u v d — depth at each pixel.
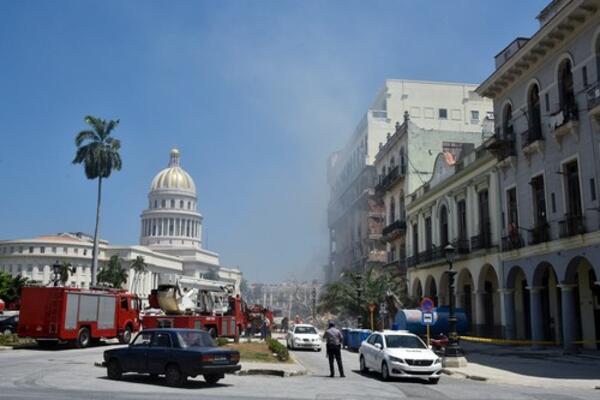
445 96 70.88
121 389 13.98
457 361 21.59
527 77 29.98
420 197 46.25
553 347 29.00
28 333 28.75
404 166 51.25
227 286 37.62
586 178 24.53
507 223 31.88
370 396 13.56
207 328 32.84
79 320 29.94
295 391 14.29
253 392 13.92
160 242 155.88
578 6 24.09
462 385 16.62
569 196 26.16
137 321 35.00
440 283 41.38
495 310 35.31
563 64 26.94
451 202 40.25
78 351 28.28
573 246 25.17
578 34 25.41
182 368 14.98
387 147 56.91
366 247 66.31
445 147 50.91
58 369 18.81
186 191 162.50
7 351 28.11
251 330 49.44
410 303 45.28
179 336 15.70
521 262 29.97
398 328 31.64
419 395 14.02
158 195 160.38
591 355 24.62
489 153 33.72
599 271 23.38
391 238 54.53
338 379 17.75
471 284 39.03
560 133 26.16
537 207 29.05
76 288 30.02
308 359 26.77
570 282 25.73
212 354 15.22
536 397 13.84
